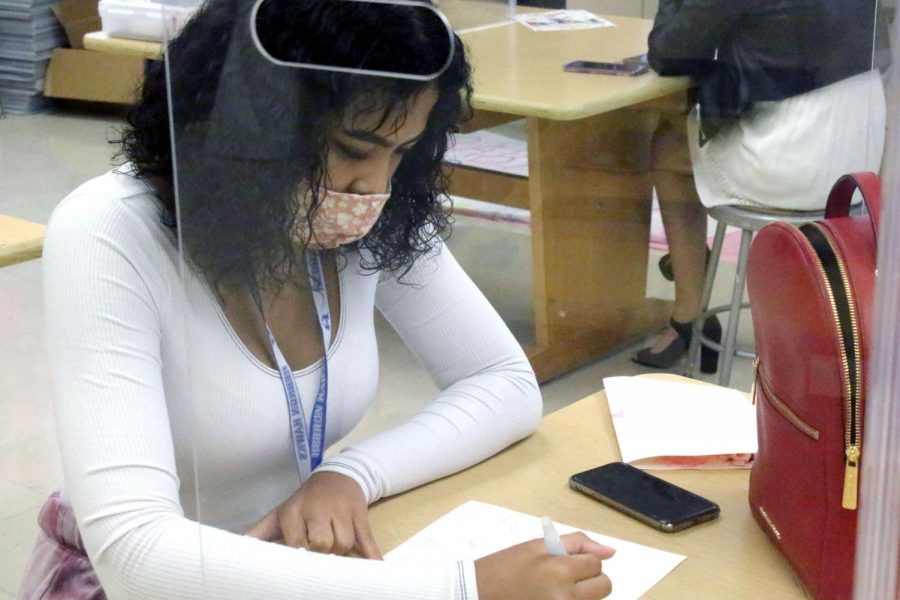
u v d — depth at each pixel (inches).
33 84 207.5
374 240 43.5
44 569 44.2
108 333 37.5
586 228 93.7
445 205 47.3
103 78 201.8
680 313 85.4
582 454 48.5
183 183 34.6
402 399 49.6
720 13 81.3
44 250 39.5
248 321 40.0
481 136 86.7
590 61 96.9
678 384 56.1
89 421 36.9
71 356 37.5
